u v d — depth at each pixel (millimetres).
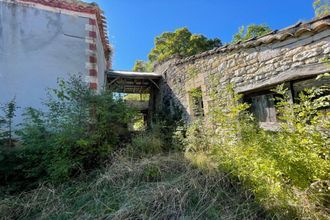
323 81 3082
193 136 4484
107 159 4027
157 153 4355
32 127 3883
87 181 3564
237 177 2961
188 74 6789
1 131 4129
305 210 2172
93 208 2805
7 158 3641
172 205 2656
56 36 5469
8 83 4918
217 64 5277
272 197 2361
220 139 3686
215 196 2758
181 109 7348
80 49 5672
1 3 5074
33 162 3742
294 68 3381
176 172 3488
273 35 3607
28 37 5211
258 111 4289
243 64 4434
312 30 3053
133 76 9164
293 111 2566
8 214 2879
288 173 2297
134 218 2527
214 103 5281
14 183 3555
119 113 4344
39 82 5148
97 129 4141
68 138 3660
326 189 2213
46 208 2912
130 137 4965
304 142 2264
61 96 4195
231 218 2369
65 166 3521
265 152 2590
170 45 16906
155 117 9000
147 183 3188
